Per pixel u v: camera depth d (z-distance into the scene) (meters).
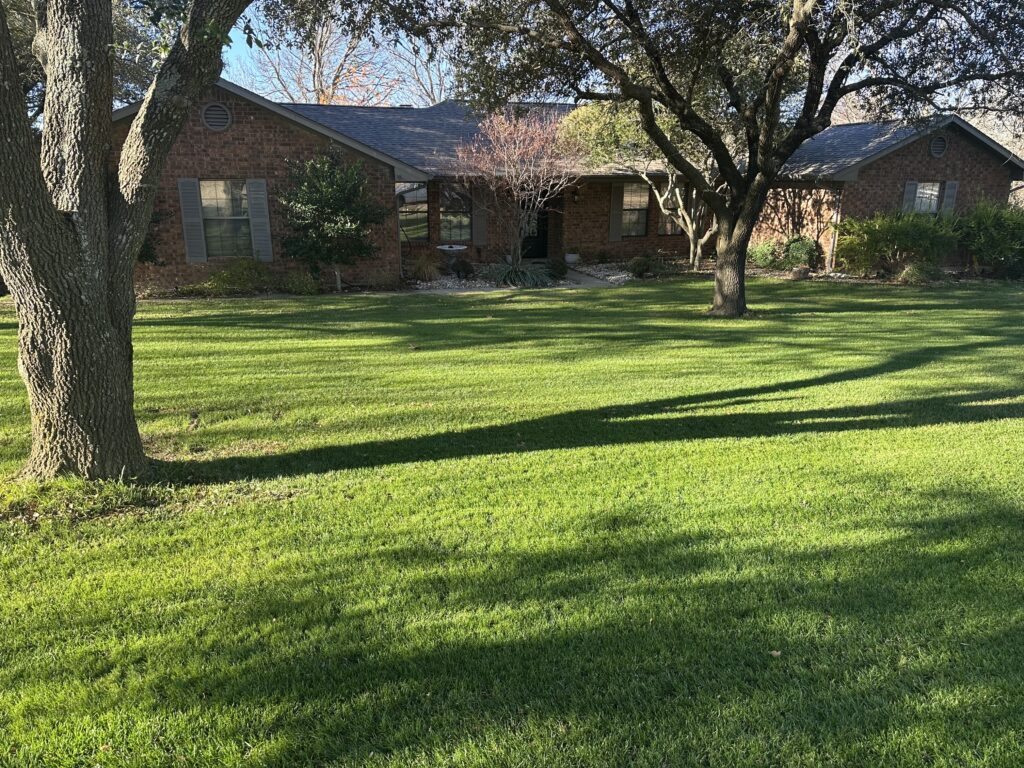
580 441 5.18
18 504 3.74
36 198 3.49
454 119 19.19
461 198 17.61
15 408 5.76
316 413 5.86
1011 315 11.38
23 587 3.05
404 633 2.73
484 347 8.79
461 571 3.20
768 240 19.89
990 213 16.58
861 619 2.80
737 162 17.02
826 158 17.89
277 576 3.16
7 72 3.24
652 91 10.21
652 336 9.58
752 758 2.10
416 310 11.81
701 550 3.40
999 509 3.86
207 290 13.41
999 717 2.27
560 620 2.80
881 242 16.02
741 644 2.64
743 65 10.03
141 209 3.96
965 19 8.98
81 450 3.95
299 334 9.52
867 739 2.18
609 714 2.29
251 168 13.77
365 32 8.98
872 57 9.80
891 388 6.75
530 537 3.55
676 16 9.63
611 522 3.72
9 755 2.12
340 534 3.58
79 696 2.37
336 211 13.24
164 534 3.56
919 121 10.78
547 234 19.17
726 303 11.38
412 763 2.08
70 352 3.81
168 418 5.65
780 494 4.11
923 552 3.36
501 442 5.16
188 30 3.81
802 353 8.45
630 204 19.44
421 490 4.18
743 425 5.58
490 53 9.80
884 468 4.54
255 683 2.44
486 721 2.25
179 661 2.55
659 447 5.02
